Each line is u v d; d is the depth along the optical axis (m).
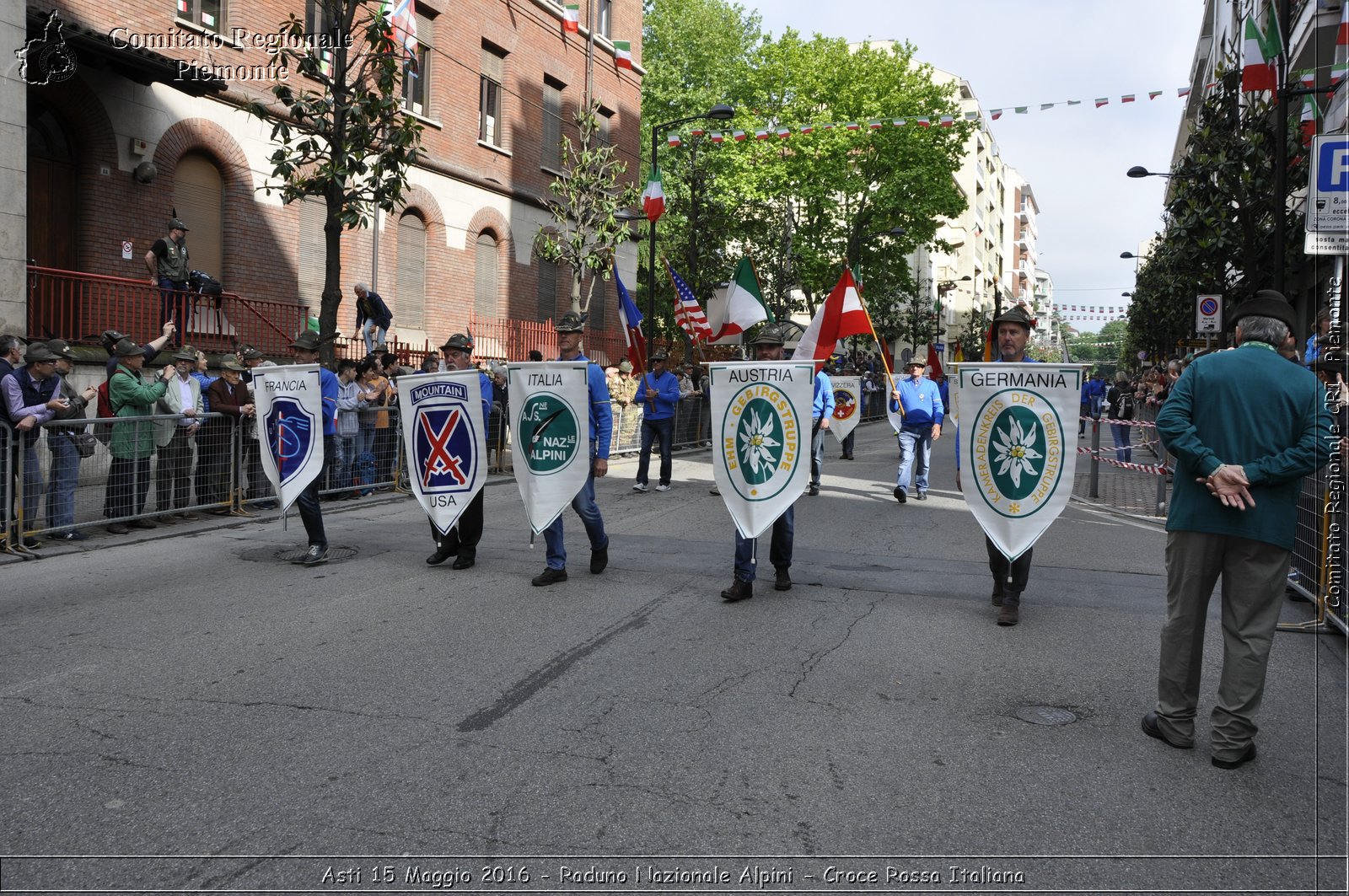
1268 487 3.97
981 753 4.11
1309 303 15.50
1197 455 4.02
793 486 6.77
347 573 7.57
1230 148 13.42
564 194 21.84
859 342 40.00
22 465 8.14
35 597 6.70
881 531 10.02
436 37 19.69
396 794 3.61
